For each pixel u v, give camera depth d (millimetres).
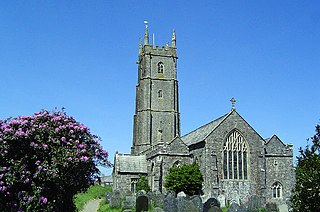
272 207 41750
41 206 21297
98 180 24938
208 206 36438
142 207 38344
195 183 58500
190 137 73375
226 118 62312
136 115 92062
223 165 60656
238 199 52531
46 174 21406
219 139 61188
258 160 62219
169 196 41219
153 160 66812
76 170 22984
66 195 24203
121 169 71062
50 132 22438
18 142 21703
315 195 17234
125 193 55625
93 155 23625
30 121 22438
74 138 23109
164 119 88125
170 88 90062
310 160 17734
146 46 91188
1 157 20984
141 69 92688
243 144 62406
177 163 64125
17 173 20828
